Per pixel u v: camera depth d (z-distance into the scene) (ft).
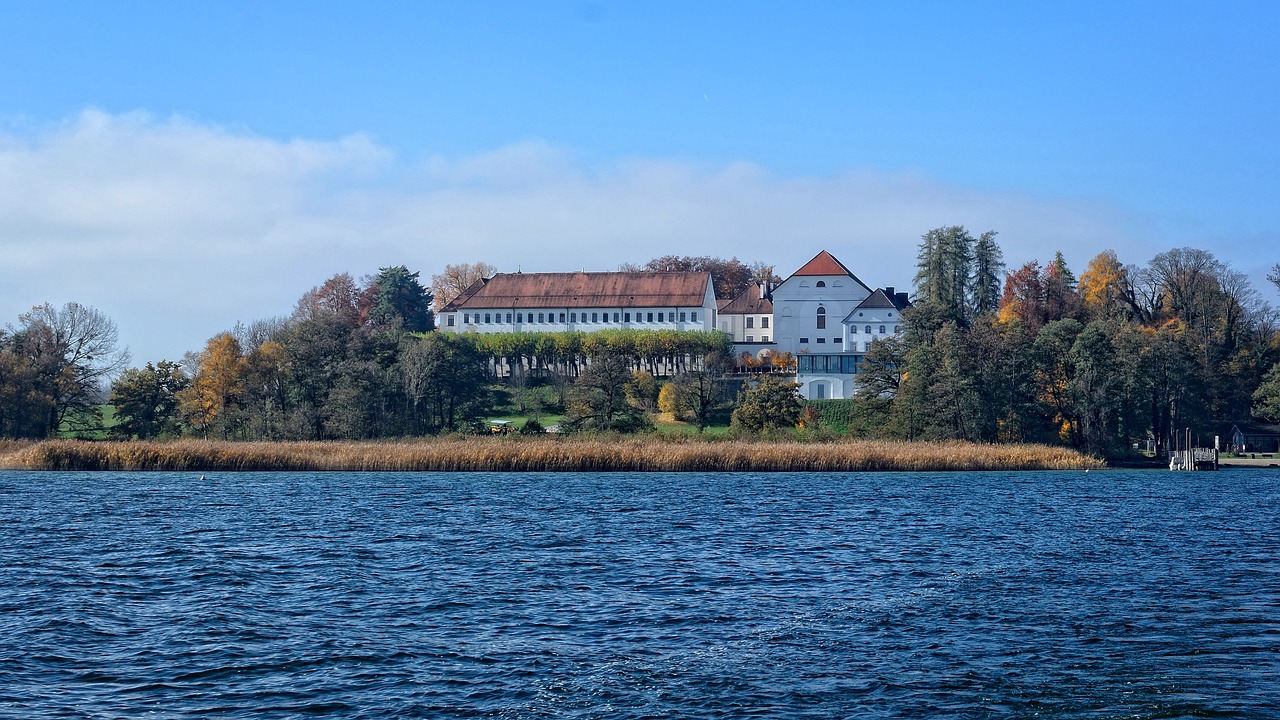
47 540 206.59
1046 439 458.09
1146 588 161.89
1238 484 352.28
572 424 444.14
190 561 182.29
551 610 144.05
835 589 159.84
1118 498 300.20
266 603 148.36
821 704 106.32
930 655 123.13
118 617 139.44
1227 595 157.07
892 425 434.71
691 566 178.81
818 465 371.97
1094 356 440.45
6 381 435.12
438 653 122.31
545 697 107.65
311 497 286.87
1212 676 116.26
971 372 431.43
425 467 365.20
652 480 338.54
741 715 103.09
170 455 363.97
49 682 111.96
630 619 139.13
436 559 184.96
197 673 114.93
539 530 221.66
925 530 226.17
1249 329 579.07
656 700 107.14
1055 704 107.34
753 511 257.75
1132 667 119.14
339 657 120.78
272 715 102.42
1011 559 188.96
